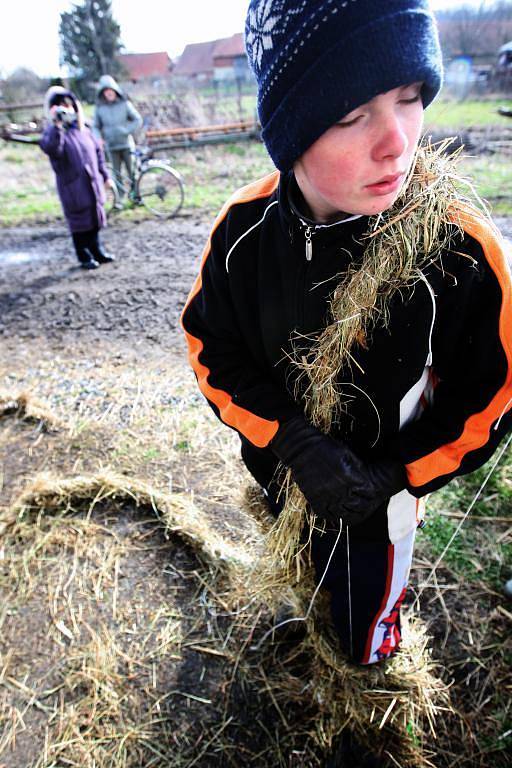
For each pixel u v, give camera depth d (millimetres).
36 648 1968
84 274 5566
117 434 2957
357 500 1122
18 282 5469
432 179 951
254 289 1160
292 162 865
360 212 866
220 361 1309
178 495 2461
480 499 2316
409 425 1173
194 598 2076
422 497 1271
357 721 1578
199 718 1750
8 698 1838
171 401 3209
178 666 1881
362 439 1209
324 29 713
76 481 2516
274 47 784
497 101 13750
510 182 6609
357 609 1415
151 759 1672
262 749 1667
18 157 11875
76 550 2279
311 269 1046
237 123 11922
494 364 1001
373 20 695
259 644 1911
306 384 1217
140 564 2217
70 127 5227
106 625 2018
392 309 1004
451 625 1894
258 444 1236
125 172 7844
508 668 1771
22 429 3072
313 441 1145
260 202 1118
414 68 714
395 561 1348
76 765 1673
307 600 1616
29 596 2133
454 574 2043
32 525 2404
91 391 3398
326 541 1368
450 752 1603
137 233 6793
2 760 1696
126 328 4297
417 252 947
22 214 8055
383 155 778
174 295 4848
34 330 4398
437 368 1105
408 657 1610
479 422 1053
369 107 750
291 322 1144
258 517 1657
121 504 2461
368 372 1098
